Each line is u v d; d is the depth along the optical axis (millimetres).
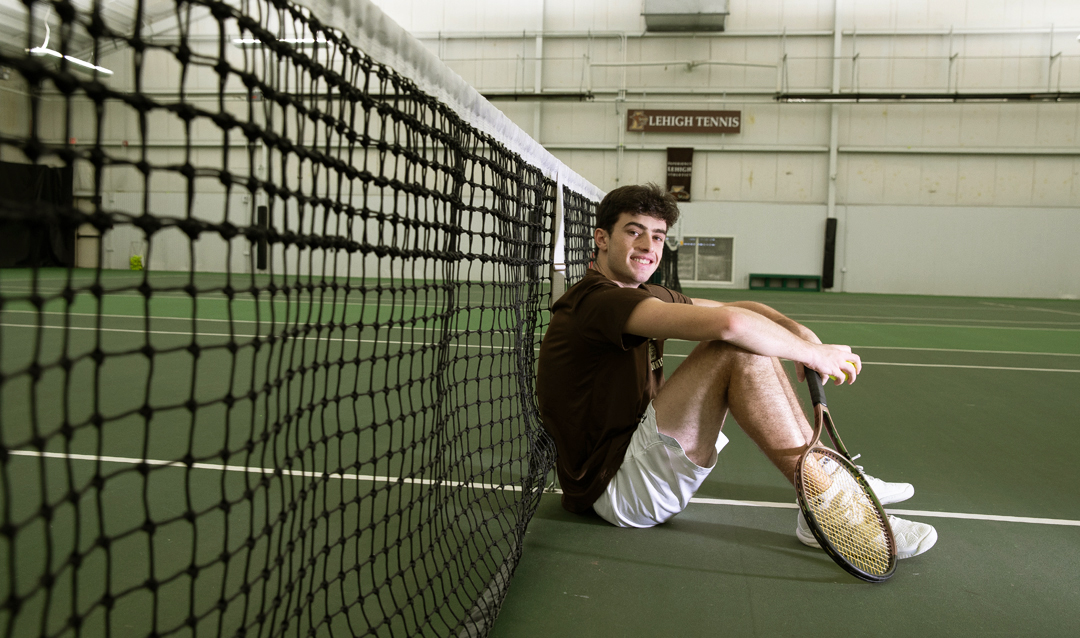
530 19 16078
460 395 3783
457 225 1556
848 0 15430
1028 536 1962
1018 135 15289
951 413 3598
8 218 535
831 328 7949
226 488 2182
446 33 16266
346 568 1615
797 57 15789
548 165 2549
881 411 3639
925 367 5156
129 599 1462
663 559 1771
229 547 1730
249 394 943
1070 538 1948
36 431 625
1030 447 2938
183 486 2186
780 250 16328
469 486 2273
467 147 1616
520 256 2068
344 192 10828
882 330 7789
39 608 1417
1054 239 15375
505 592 1533
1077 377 4754
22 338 5512
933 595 1602
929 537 1805
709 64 15961
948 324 8633
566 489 2043
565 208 2918
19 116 14773
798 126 15969
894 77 15570
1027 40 15016
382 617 1411
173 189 16484
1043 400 3951
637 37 16047
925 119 15570
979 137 15430
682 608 1523
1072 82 14945
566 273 2926
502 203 1876
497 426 3139
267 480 995
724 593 1596
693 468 1838
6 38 10609
